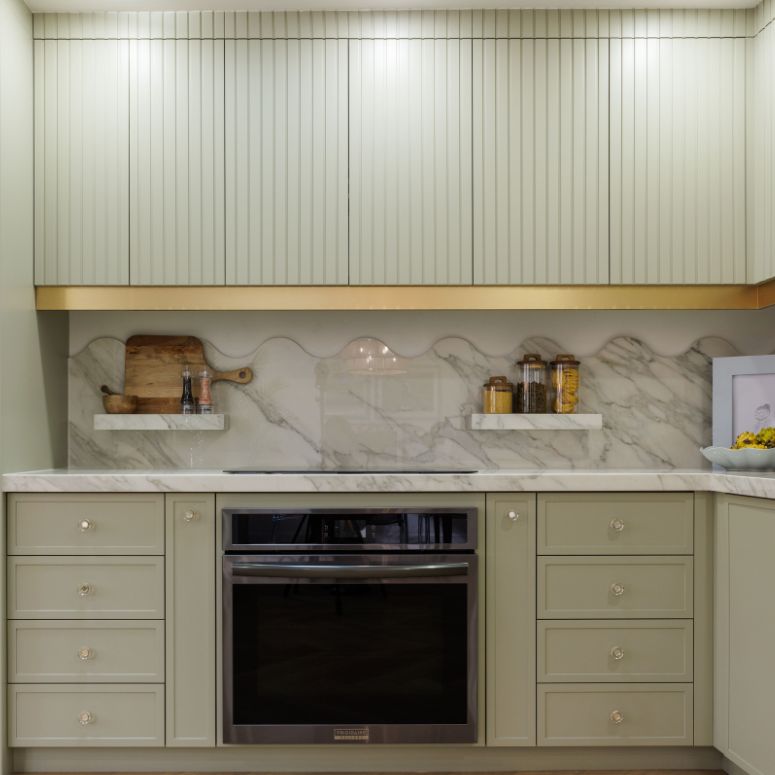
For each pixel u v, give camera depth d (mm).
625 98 2357
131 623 2158
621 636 2164
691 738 2160
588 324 2678
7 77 2205
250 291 2391
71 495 2160
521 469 2645
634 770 2211
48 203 2367
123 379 2670
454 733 2131
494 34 2354
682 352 2674
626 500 2168
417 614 2137
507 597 2160
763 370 2465
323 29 2344
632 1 2320
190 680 2156
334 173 2346
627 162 2357
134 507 2162
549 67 2355
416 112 2348
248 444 2660
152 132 2354
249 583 2137
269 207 2348
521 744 2154
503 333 2674
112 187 2357
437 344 2672
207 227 2352
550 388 2654
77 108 2359
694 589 2164
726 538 2096
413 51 2348
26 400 2336
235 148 2348
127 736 2160
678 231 2361
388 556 2141
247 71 2346
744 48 2371
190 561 2158
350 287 2383
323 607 2141
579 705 2164
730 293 2412
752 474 2146
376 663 2135
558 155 2354
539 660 2158
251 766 2209
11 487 2143
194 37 2350
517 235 2354
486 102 2352
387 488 2146
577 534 2164
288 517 2146
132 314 2674
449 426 2662
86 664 2158
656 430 2668
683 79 2363
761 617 1931
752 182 2367
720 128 2367
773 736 1874
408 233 2350
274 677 2137
